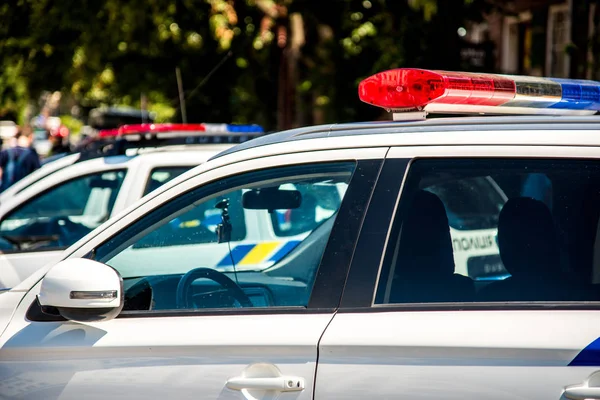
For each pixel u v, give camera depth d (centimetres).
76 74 3566
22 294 706
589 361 560
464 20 2338
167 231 883
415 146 637
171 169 1341
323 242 814
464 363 574
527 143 619
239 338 619
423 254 624
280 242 1012
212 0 3045
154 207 688
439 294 615
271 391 604
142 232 690
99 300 638
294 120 3053
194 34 3094
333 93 2622
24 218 1647
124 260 710
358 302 611
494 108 697
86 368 649
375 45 2503
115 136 1700
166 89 3431
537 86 701
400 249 623
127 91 3609
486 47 2353
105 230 696
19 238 1445
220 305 700
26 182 1459
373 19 2512
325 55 2656
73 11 2994
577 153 609
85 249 694
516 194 638
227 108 3203
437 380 575
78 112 7800
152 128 1541
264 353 613
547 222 621
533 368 564
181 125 1589
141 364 637
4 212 1376
